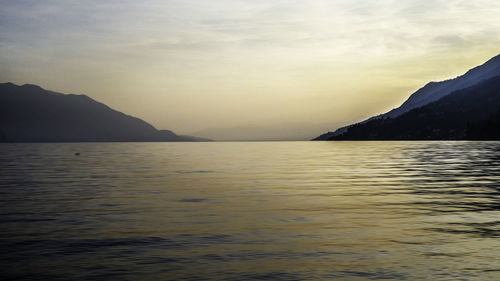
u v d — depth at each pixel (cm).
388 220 1766
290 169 5075
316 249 1307
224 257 1222
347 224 1683
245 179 3728
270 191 2816
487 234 1505
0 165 6075
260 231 1555
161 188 3003
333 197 2502
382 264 1155
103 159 8094
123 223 1703
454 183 3284
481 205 2169
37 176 4078
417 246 1340
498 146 15612
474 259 1199
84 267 1136
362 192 2745
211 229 1589
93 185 3216
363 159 7656
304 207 2119
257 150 15012
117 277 1055
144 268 1124
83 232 1544
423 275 1066
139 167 5528
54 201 2342
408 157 8250
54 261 1191
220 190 2877
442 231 1555
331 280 1029
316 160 7431
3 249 1316
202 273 1082
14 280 1038
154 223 1703
